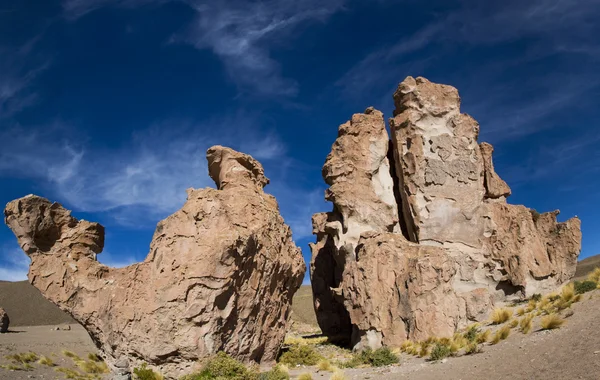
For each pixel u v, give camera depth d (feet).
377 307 101.40
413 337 93.81
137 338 65.62
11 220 67.26
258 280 74.54
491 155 136.05
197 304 64.85
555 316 64.54
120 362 65.05
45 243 69.46
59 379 67.21
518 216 125.49
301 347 92.43
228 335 68.64
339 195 119.65
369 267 105.60
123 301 67.31
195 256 67.00
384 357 80.23
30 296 321.73
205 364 63.82
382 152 126.41
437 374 58.08
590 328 54.13
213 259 66.18
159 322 64.90
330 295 140.56
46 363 77.15
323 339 128.26
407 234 124.47
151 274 68.03
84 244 71.15
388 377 63.10
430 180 120.57
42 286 67.21
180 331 64.44
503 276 119.34
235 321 70.13
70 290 67.87
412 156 122.62
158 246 69.51
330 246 138.00
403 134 126.21
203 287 65.57
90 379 68.54
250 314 72.74
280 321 82.94
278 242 82.33
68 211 71.82
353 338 110.73
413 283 97.45
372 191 121.80
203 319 64.95
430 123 126.00
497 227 123.34
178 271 66.59
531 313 83.46
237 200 75.66
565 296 77.00
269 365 79.10
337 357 96.63
